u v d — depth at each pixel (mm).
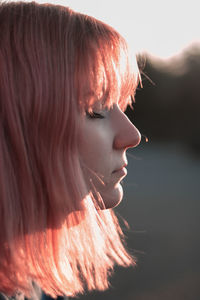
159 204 6738
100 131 510
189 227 5305
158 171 10852
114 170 532
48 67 485
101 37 513
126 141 522
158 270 3779
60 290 511
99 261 519
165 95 18859
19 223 479
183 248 4402
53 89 482
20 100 483
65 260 512
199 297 3152
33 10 519
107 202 536
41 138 482
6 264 478
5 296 489
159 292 3225
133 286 3375
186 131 18344
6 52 491
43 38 495
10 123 478
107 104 515
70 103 483
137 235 4879
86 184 510
